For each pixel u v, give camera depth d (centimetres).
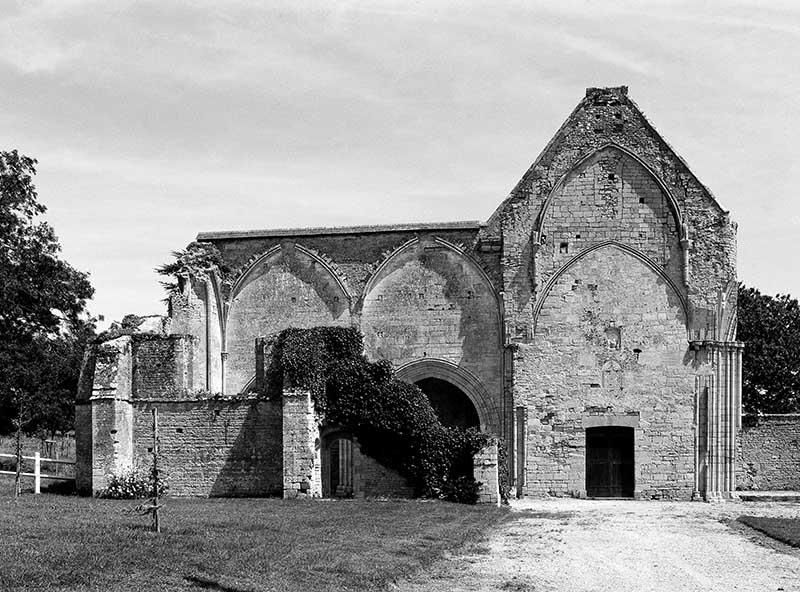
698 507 3938
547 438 4506
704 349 4469
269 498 3784
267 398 3934
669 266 4525
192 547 2170
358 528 2695
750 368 6278
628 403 4481
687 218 4525
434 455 3934
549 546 2620
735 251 4525
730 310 4503
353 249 4803
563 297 4559
